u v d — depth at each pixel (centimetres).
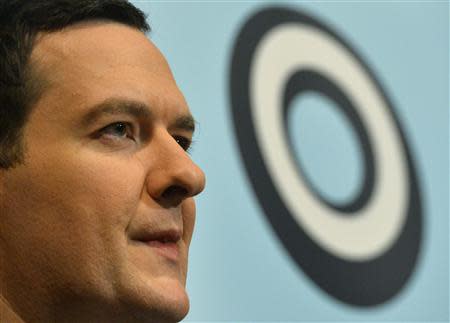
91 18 176
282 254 298
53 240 160
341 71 331
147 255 161
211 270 281
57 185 161
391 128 338
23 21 172
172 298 160
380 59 342
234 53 305
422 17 353
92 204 160
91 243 159
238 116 300
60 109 164
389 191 331
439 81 352
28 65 168
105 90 165
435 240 338
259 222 295
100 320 163
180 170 162
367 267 317
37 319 164
